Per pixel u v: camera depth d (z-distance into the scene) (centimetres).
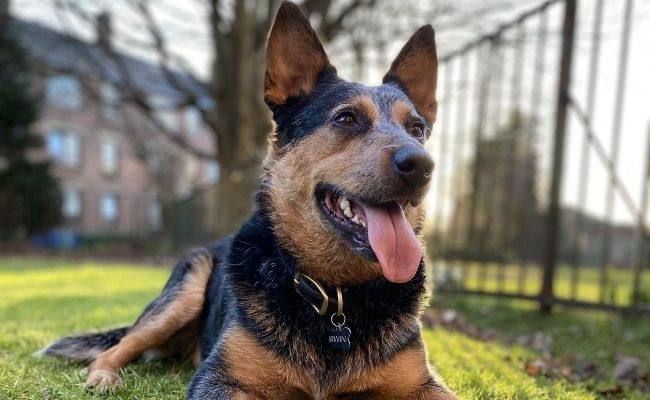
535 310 122
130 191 602
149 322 62
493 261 279
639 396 65
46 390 51
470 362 72
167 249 315
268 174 57
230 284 53
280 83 59
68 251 316
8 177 358
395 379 49
